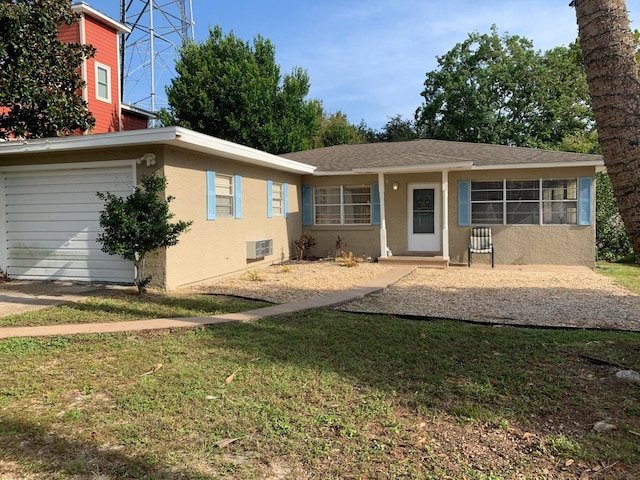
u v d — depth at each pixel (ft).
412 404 11.91
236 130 78.64
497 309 23.71
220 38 80.38
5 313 22.49
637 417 10.98
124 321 20.84
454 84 101.24
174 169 29.37
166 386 13.12
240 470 9.00
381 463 9.22
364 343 17.28
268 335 18.45
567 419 10.96
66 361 15.43
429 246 46.03
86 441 10.13
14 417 11.30
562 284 31.78
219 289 29.91
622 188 12.91
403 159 44.78
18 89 32.53
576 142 92.53
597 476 8.66
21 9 31.12
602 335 18.03
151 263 29.07
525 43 101.91
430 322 20.80
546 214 42.75
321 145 113.91
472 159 44.06
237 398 12.32
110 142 27.32
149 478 8.73
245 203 38.75
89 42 58.08
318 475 8.84
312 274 37.06
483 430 10.53
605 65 12.87
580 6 13.33
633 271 38.52
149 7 87.56
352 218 48.93
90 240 30.89
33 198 31.94
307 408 11.69
